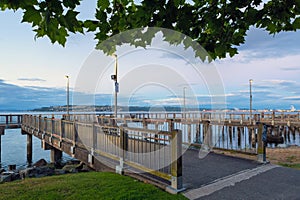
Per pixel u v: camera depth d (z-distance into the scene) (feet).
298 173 18.21
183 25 6.55
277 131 73.26
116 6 6.84
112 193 14.40
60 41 5.05
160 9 6.24
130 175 18.39
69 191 15.10
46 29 4.82
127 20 6.63
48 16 4.65
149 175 17.54
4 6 4.81
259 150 21.77
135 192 14.46
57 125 36.58
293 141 75.41
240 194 14.30
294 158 33.68
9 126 69.41
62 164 41.73
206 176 17.57
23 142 91.25
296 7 6.55
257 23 7.09
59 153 45.06
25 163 54.90
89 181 17.07
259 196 14.01
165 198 13.61
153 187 15.47
